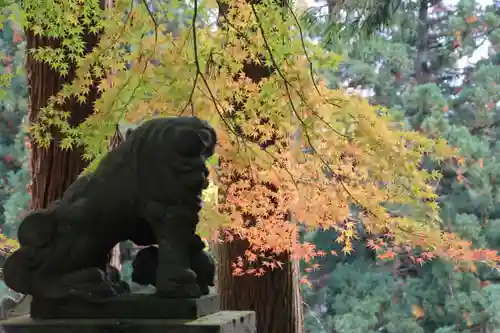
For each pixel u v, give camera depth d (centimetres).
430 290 868
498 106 960
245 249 432
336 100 307
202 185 216
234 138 329
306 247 386
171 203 213
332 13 634
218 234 394
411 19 928
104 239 222
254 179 348
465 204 872
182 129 215
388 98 962
